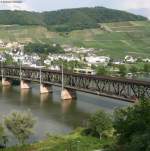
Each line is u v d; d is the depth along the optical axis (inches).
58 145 4128.9
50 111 6510.8
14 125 4313.5
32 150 4042.8
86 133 4589.1
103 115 4451.3
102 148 3878.0
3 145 4345.5
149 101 3095.5
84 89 7249.0
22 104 7253.9
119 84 6491.1
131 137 2837.1
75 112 6392.7
